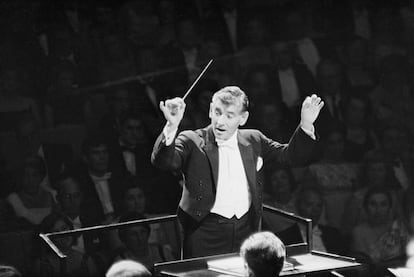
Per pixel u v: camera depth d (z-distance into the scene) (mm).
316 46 26812
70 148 24578
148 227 24031
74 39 25047
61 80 24828
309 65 26703
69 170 24422
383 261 25438
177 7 25922
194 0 26109
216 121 15977
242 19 26438
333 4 26891
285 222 25312
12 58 24562
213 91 25922
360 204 25828
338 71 26750
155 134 25156
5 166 24031
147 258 23844
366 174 26188
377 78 26969
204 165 15969
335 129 26438
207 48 26109
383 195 25891
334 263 14570
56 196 24125
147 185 24719
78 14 25125
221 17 26281
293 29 26688
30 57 24703
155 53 25656
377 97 26844
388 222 25797
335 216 25703
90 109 24922
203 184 15938
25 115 24453
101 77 25156
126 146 24859
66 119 24734
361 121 26578
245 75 26328
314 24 26812
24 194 23969
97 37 25234
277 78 26500
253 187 16188
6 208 23734
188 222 16094
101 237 23844
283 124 26297
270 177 25531
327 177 25859
